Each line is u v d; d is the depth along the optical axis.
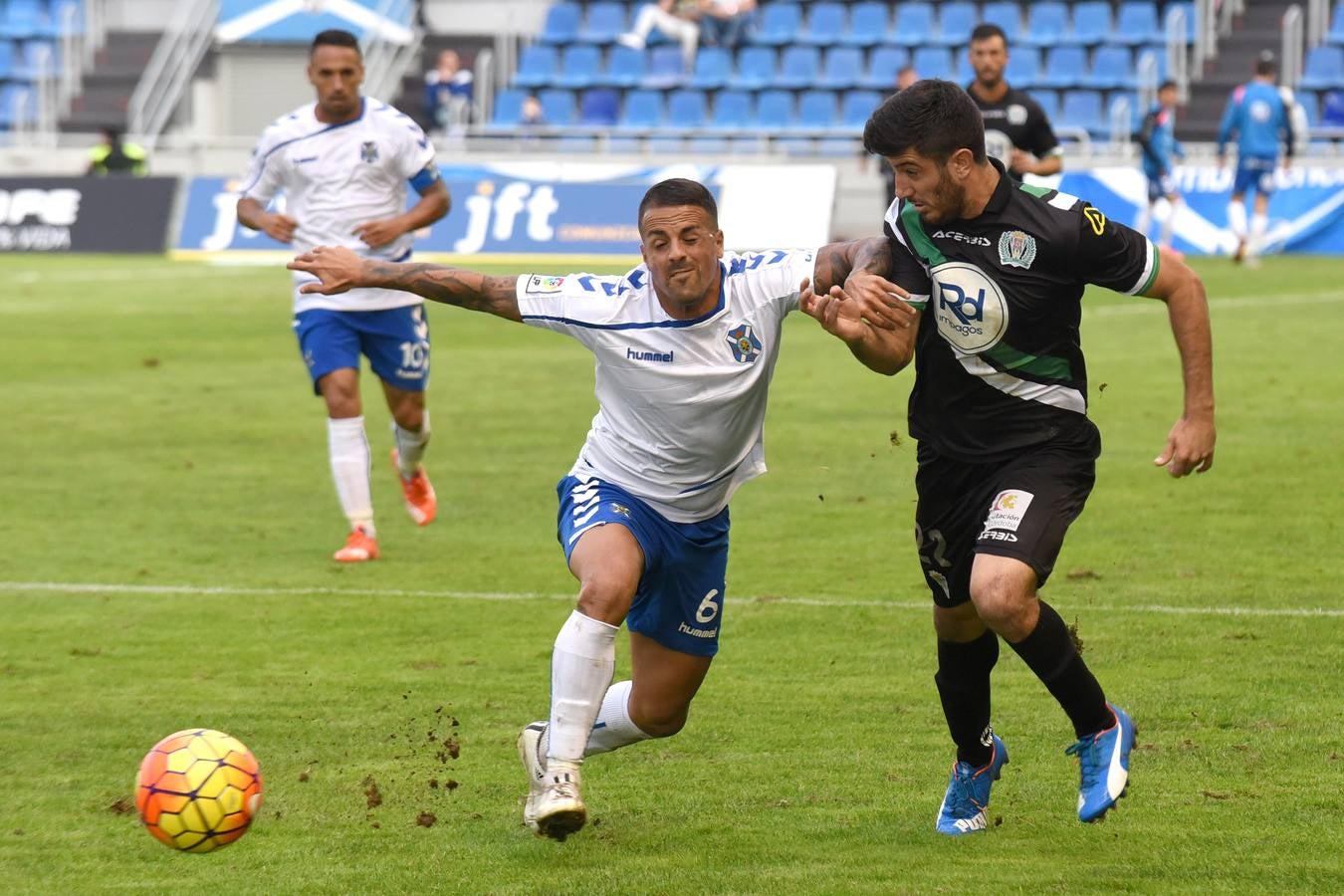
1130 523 23.91
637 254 67.75
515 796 13.82
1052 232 12.04
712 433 12.88
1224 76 78.56
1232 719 15.35
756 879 11.81
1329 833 12.45
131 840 12.86
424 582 21.59
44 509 26.20
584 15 86.38
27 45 89.69
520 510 26.16
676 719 13.68
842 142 75.06
